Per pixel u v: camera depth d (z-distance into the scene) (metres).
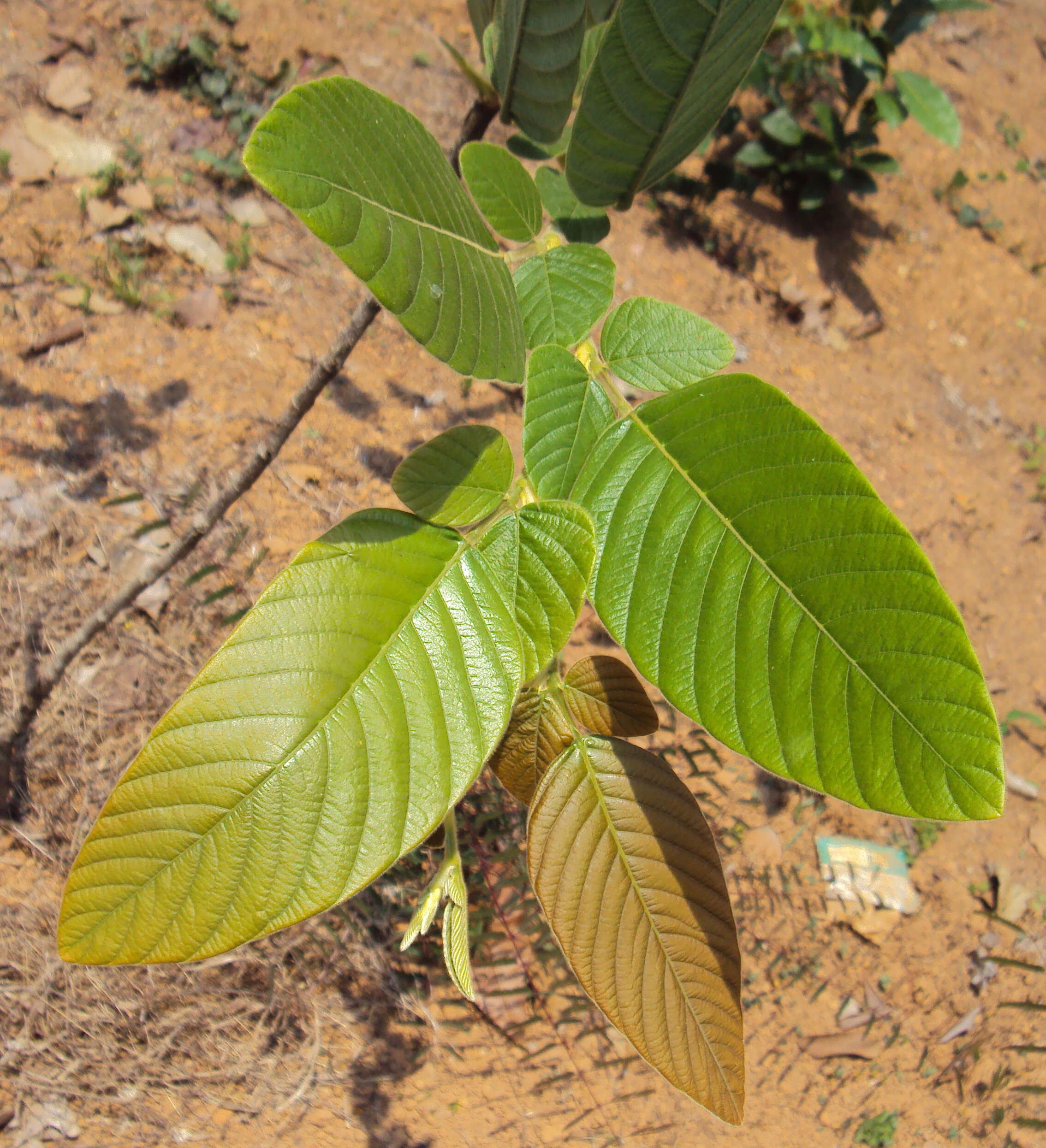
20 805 0.97
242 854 0.38
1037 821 1.45
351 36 1.79
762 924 1.22
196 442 1.24
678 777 0.46
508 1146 0.96
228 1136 0.90
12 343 1.24
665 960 0.44
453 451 0.44
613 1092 1.03
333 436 1.32
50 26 1.57
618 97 0.46
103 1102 0.89
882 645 0.41
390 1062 0.98
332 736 0.39
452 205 0.41
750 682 0.42
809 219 2.08
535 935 1.04
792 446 0.43
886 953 1.25
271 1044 0.95
